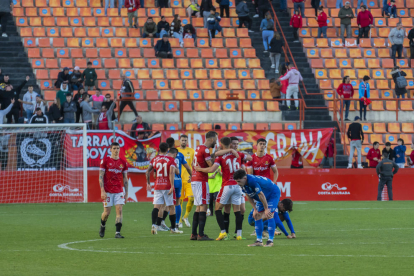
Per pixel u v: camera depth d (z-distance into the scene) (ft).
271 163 141.38
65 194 261.65
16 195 257.55
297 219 185.98
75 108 278.67
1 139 257.75
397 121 318.65
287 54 364.99
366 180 271.08
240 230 135.33
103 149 264.31
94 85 313.73
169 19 381.40
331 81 347.77
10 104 279.90
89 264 99.76
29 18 361.71
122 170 141.18
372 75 355.15
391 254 111.14
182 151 181.16
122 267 96.63
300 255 109.70
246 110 317.83
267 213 120.67
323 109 323.57
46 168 261.85
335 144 276.41
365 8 371.35
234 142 147.95
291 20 370.32
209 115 317.22
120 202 140.26
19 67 331.77
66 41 352.28
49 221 182.29
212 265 98.53
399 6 411.75
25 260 104.22
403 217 191.11
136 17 370.12
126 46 354.33
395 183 272.10
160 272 91.97
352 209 221.66
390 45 376.07
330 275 89.45
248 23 376.48
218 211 134.41
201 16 382.42
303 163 272.51
